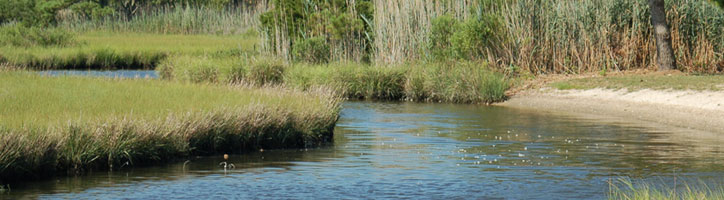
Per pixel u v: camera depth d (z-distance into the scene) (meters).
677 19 37.25
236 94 23.27
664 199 13.19
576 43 37.56
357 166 17.36
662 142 21.08
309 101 22.81
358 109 30.48
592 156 18.70
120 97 21.45
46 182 15.09
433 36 38.75
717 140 21.45
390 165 17.47
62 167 15.86
